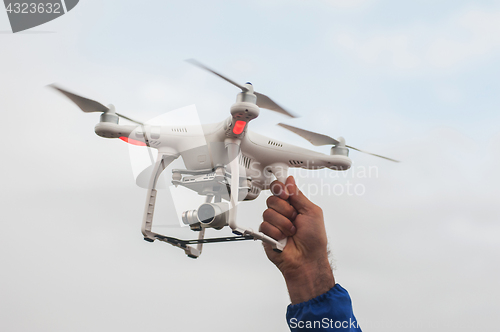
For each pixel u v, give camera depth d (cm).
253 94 232
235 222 231
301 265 270
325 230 275
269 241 260
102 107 247
